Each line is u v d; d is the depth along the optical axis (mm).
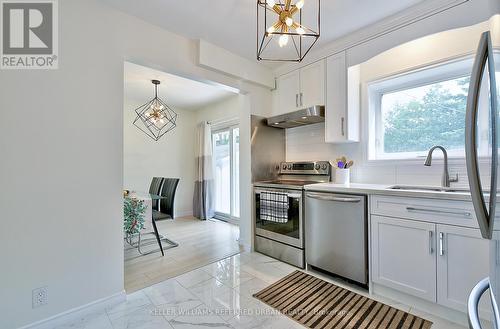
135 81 3344
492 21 822
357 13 1888
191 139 5172
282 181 2934
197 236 3512
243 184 3006
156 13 1887
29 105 1444
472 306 633
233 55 2574
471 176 759
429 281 1560
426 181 2055
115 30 1807
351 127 2342
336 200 2020
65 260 1562
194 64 2301
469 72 1952
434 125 2125
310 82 2637
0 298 1347
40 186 1475
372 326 1493
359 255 1903
